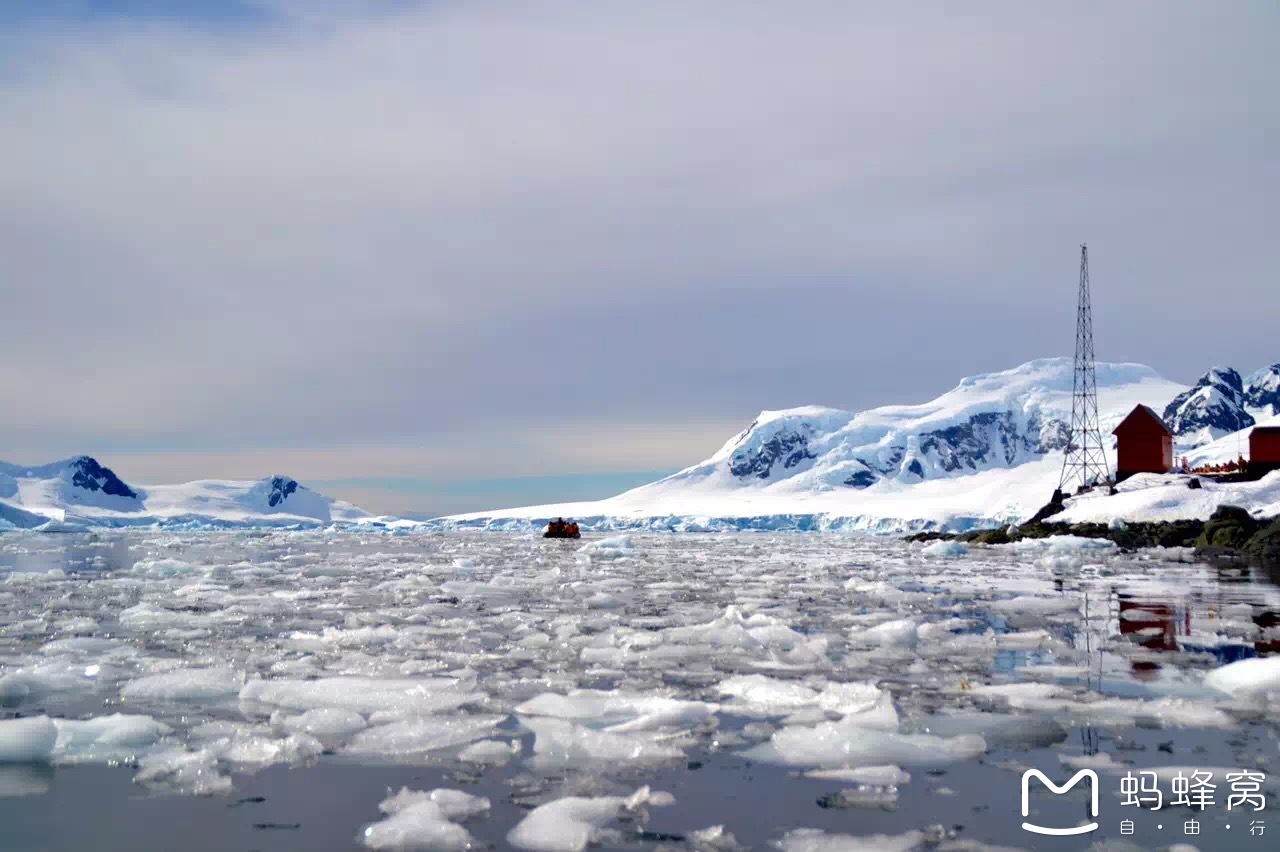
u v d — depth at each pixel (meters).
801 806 4.64
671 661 8.76
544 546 46.09
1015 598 14.58
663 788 4.95
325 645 9.82
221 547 43.88
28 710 6.70
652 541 57.28
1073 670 7.99
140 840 4.17
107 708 6.78
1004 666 8.34
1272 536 26.44
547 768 5.32
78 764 5.40
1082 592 15.52
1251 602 13.55
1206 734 5.88
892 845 4.11
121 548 41.94
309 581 19.23
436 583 18.48
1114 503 36.97
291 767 5.37
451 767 5.36
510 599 15.16
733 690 7.29
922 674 7.98
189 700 7.03
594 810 4.55
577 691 7.02
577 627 11.21
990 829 4.32
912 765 5.30
